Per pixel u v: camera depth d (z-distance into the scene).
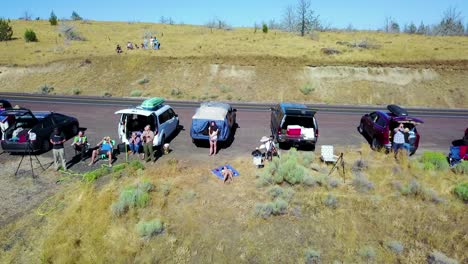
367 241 10.70
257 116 24.59
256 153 15.33
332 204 11.98
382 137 16.52
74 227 10.84
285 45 44.00
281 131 16.59
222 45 43.78
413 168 14.66
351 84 33.78
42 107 26.03
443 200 12.58
